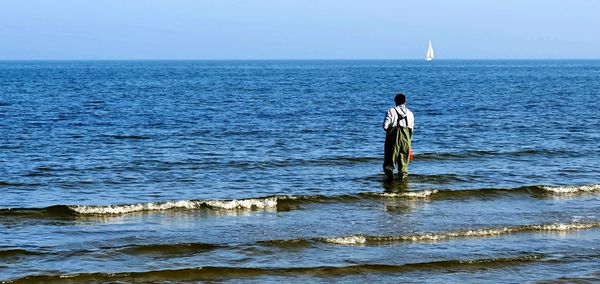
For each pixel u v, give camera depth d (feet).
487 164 98.48
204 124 151.64
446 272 51.90
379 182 84.28
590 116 172.35
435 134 134.72
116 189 80.28
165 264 52.13
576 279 50.72
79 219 64.95
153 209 68.49
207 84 377.09
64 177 86.94
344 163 98.27
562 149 112.78
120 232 60.70
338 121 160.35
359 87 345.92
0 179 85.10
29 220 64.34
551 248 57.93
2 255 53.36
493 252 56.49
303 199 73.41
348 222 65.26
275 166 95.55
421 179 86.07
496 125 151.23
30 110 185.06
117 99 237.86
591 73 632.79
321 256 54.75
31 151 108.88
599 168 96.02
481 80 451.53
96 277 48.83
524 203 74.13
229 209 69.72
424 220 66.28
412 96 264.31
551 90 307.17
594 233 62.64
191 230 61.67
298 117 169.68
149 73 622.13
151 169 92.89
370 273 51.37
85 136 128.36
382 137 129.18
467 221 66.13
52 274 49.06
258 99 241.55
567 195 78.07
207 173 90.22
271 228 62.75
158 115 173.58
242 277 50.03
